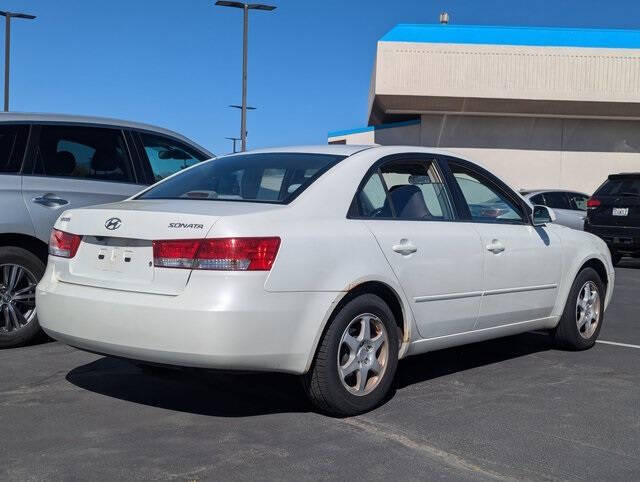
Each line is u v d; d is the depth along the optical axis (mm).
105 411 4633
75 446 4020
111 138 6871
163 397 4953
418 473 3734
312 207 4523
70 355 6043
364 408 4602
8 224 6074
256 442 4121
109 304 4258
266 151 5434
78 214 4738
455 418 4609
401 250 4832
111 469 3711
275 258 4156
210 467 3756
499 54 26219
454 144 28047
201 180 5199
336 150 5191
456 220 5438
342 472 3725
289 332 4195
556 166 27859
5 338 6137
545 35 26359
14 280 6191
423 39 26125
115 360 5914
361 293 4609
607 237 14492
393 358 4785
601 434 4371
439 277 5094
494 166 27953
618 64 26234
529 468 3834
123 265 4375
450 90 26219
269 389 5188
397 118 30281
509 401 5008
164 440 4133
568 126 27703
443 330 5207
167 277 4160
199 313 3994
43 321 4680
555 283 6242
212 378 5449
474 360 6238
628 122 27500
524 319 5973
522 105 26766
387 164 5145
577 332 6531
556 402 5000
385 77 26172
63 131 6602
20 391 5027
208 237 4094
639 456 4035
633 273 13594
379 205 4938
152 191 5289
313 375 4414
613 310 9039
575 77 26266
